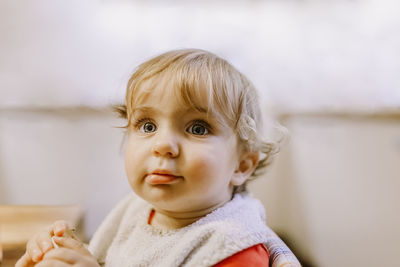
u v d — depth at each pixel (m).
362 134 1.53
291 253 0.49
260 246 0.45
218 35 1.61
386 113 1.51
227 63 0.53
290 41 1.61
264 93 1.59
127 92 0.51
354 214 1.54
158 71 0.47
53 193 1.62
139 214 0.56
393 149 1.47
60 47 1.56
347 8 1.55
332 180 1.58
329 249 1.57
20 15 1.52
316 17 1.58
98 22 1.57
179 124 0.45
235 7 1.60
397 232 1.43
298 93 1.59
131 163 0.46
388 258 1.45
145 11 1.58
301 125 1.59
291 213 1.65
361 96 1.54
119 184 1.63
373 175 1.50
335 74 1.57
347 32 1.55
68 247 0.43
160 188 0.44
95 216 1.50
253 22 1.61
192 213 0.49
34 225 0.69
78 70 1.57
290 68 1.60
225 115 0.47
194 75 0.46
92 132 1.60
